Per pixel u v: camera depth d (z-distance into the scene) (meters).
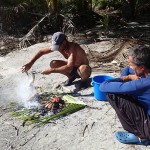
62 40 3.00
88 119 2.73
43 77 3.58
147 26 5.72
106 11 7.08
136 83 2.16
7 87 3.37
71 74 3.26
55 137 2.52
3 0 6.00
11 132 2.61
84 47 4.65
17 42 5.29
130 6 6.40
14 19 5.90
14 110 2.90
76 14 6.11
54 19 5.77
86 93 3.16
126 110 2.28
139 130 2.29
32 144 2.46
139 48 2.11
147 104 2.21
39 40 5.33
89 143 2.43
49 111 2.83
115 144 2.41
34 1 6.03
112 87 2.25
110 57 4.04
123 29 5.55
